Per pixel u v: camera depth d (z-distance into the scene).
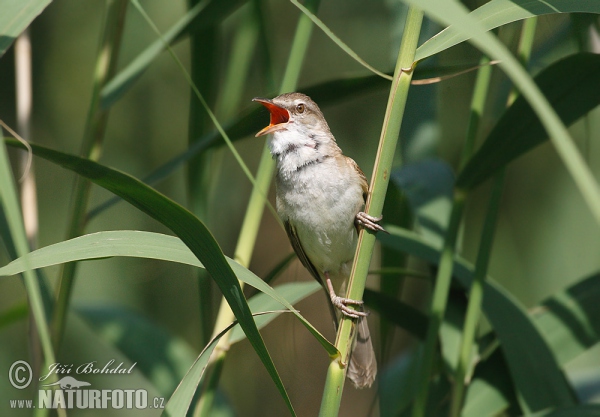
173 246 4.45
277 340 10.86
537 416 5.93
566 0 4.38
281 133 6.98
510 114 5.62
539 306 7.32
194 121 7.05
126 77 6.70
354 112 10.82
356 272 4.55
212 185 8.36
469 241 10.95
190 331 11.22
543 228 10.23
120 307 8.43
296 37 6.22
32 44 11.07
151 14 10.70
